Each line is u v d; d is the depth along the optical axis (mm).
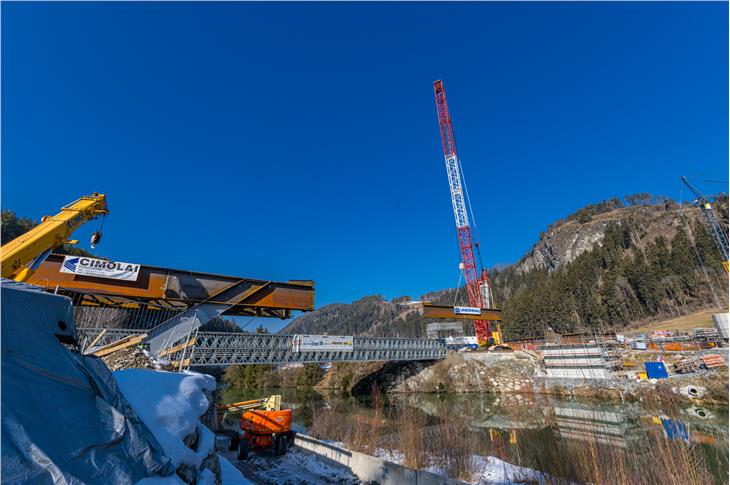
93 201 18062
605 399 45750
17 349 4547
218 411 23547
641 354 53844
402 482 13633
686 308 94438
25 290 5133
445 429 18625
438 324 94188
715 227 66250
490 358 67750
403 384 71000
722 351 48094
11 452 3811
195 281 26719
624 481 10586
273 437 19766
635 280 109312
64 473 4023
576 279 123500
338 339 56438
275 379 91625
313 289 30891
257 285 28969
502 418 36250
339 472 15969
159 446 5801
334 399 63812
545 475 12859
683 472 9969
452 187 94375
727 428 23344
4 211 57656
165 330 25281
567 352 58125
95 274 23484
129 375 7258
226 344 45062
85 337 12906
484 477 14273
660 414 14898
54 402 4609
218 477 8070
